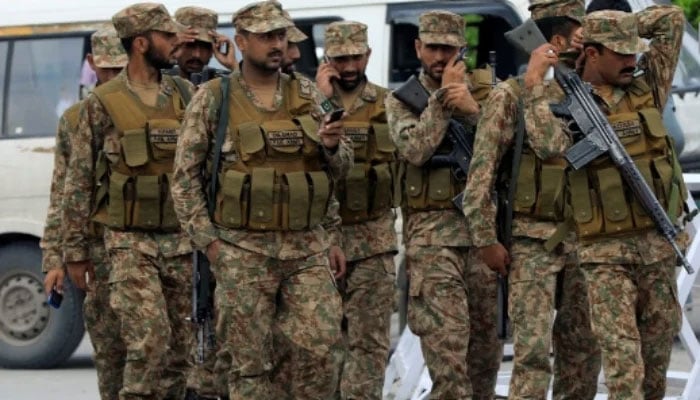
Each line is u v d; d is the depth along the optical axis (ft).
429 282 50.72
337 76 53.83
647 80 46.39
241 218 46.16
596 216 44.60
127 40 50.83
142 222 50.06
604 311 44.50
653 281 44.91
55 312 73.61
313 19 74.08
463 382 50.67
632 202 44.45
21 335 74.23
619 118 44.78
